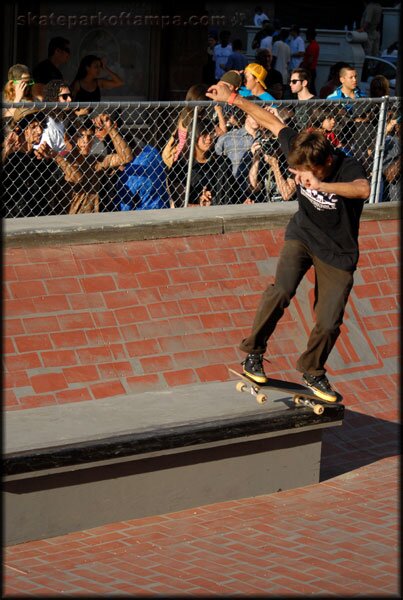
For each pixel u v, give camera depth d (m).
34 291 8.71
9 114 9.26
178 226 9.73
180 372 8.87
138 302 9.11
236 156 10.36
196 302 9.41
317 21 33.97
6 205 9.41
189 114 9.99
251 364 7.03
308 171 6.21
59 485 6.41
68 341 8.56
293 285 6.73
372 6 30.36
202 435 6.87
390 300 10.63
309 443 7.57
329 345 6.96
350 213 6.54
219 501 7.16
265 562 6.21
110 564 6.10
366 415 9.20
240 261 9.93
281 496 7.38
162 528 6.68
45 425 6.75
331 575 6.05
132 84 17.59
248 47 27.27
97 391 8.38
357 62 27.30
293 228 6.77
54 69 12.03
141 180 10.05
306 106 10.48
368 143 11.16
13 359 8.24
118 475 6.66
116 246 9.41
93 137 9.54
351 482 7.75
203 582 5.89
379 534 6.73
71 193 9.74
